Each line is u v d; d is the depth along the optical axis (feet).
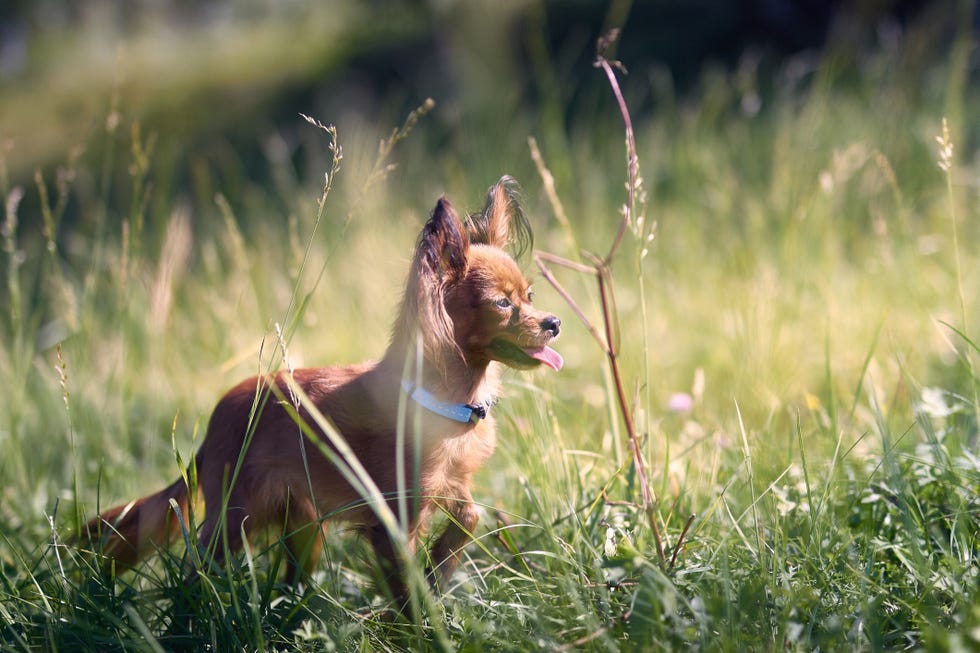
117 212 71.46
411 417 19.13
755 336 30.53
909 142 48.67
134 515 21.89
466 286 19.80
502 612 17.76
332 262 46.16
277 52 115.44
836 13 72.23
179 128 99.50
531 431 23.79
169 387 34.99
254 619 17.08
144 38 137.39
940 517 19.19
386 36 106.11
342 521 20.40
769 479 20.85
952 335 30.83
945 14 62.34
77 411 30.19
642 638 15.48
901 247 37.58
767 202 44.88
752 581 16.92
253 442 20.44
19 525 25.76
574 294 40.68
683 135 52.70
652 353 34.45
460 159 56.49
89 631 17.42
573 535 20.34
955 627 15.66
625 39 82.69
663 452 24.81
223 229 55.47
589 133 58.08
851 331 33.12
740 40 77.92
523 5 80.12
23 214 83.35
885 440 20.21
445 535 20.40
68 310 31.86
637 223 21.58
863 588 17.03
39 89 124.98
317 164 67.21
